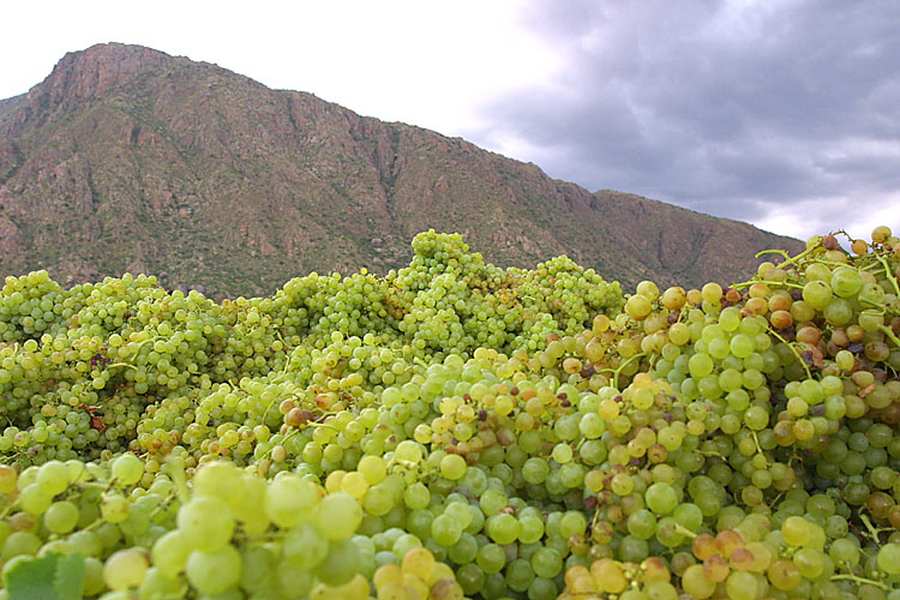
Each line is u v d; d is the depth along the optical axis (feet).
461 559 4.22
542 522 4.44
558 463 5.03
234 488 2.76
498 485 4.83
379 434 5.37
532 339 10.80
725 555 3.78
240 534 2.73
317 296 11.34
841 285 5.47
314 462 5.51
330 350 8.01
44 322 10.63
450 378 5.82
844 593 4.24
